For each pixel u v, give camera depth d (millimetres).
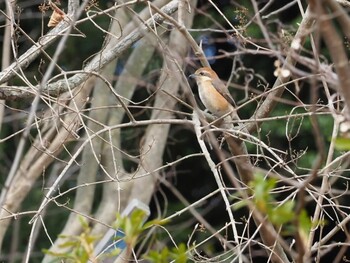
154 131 16016
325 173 9164
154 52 18188
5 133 21047
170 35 14281
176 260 6285
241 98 19359
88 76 10445
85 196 16188
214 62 20797
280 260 8719
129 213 9148
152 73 17594
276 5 19484
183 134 22047
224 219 22312
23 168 15016
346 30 6145
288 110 18547
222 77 20797
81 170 16188
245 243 8953
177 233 19500
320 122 17953
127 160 18469
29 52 10734
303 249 5520
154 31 9406
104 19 21188
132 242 6215
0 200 6898
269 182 5660
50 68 7141
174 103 15453
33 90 10117
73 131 10367
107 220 15656
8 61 14797
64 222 20922
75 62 21203
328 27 5559
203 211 20812
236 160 8367
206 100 13641
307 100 18594
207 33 18875
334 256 20281
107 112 16266
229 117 10617
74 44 21125
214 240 19609
